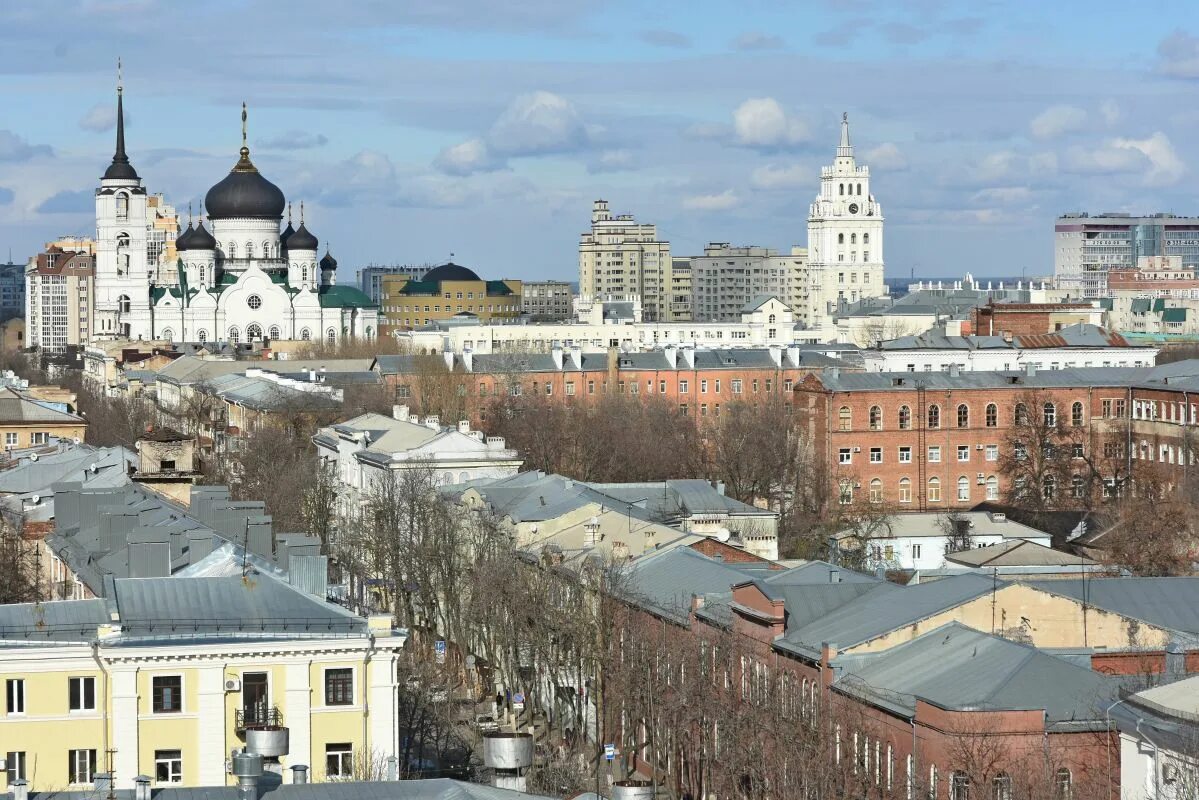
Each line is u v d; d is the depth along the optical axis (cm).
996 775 13375
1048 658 14312
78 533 19888
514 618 19575
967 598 16112
